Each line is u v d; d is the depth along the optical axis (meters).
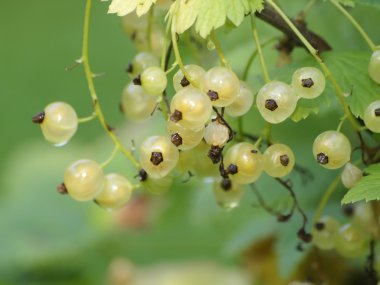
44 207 0.68
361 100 0.37
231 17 0.36
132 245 0.63
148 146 0.36
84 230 0.66
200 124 0.35
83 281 0.64
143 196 0.63
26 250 0.64
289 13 0.47
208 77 0.35
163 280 0.60
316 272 0.46
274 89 0.36
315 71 0.36
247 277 0.56
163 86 0.36
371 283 0.41
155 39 0.42
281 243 0.46
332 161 0.36
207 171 0.39
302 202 0.46
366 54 0.39
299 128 0.48
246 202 0.48
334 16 0.45
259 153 0.37
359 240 0.40
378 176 0.36
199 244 0.62
